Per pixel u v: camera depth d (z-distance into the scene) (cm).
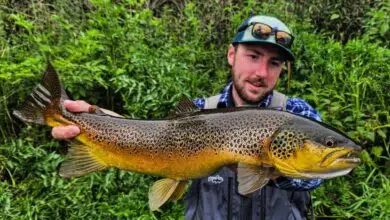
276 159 71
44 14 171
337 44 162
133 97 149
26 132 151
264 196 85
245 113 74
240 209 85
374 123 146
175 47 171
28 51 164
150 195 77
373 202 131
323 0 183
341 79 154
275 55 83
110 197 134
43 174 140
